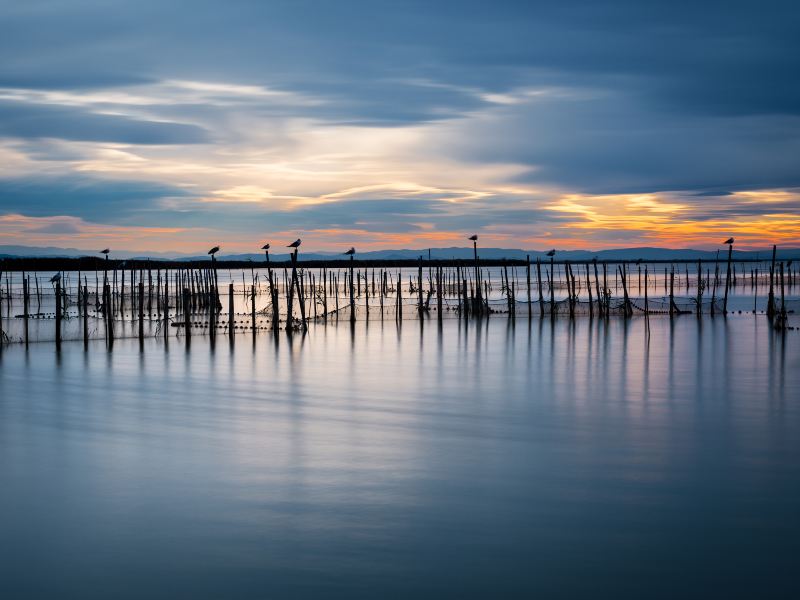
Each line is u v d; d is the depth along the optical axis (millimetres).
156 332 65375
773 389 38375
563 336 65125
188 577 16078
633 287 176625
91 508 20156
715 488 21734
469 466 23938
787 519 19219
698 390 38125
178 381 41438
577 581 15812
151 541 17938
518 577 15977
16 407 34000
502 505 20234
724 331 68625
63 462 24594
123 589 15609
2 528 18797
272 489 21641
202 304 100500
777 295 131500
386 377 42750
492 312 90062
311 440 27438
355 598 15133
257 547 17516
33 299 108250
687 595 15234
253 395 36969
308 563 16672
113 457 25203
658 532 18344
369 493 21234
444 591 15391
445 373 44219
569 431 28844
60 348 55500
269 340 62781
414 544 17641
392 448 26234
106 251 61438
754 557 16953
